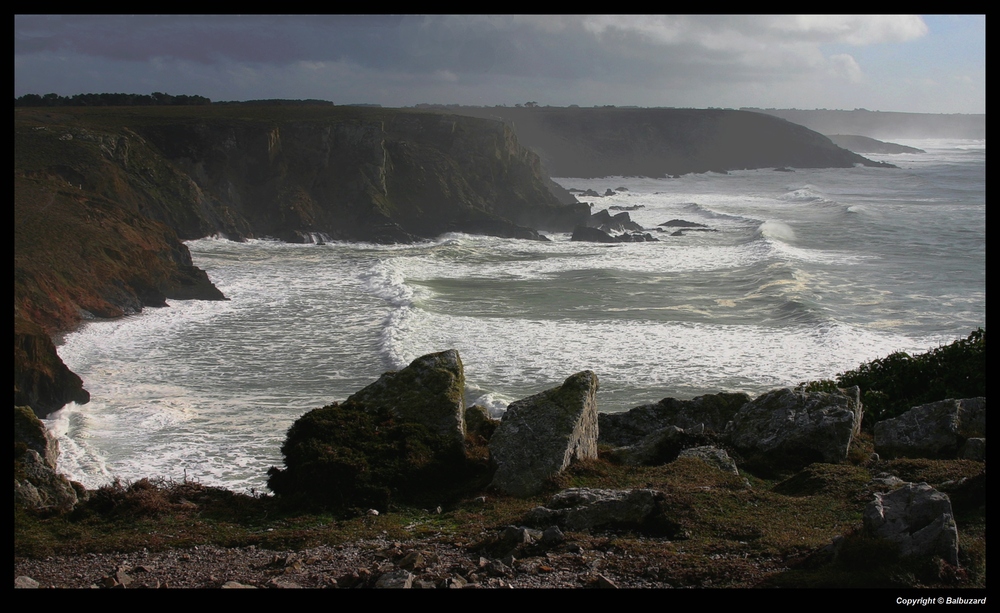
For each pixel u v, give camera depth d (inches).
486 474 476.4
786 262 2100.1
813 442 521.7
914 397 693.9
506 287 1867.6
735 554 339.6
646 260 2310.5
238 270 2133.4
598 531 377.1
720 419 644.1
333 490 450.9
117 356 1274.6
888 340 1353.3
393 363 1204.5
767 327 1453.0
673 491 418.3
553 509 394.3
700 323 1486.2
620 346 1321.4
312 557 364.2
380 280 1911.9
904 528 308.8
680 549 347.9
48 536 409.4
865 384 731.4
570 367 1197.7
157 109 3934.5
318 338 1395.2
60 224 1781.5
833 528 366.3
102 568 359.9
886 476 434.3
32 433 506.6
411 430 495.8
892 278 1935.3
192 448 863.7
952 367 706.2
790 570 315.9
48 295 1438.2
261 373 1182.3
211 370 1195.9
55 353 1058.1
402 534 394.6
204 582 333.4
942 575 292.8
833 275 1985.7
